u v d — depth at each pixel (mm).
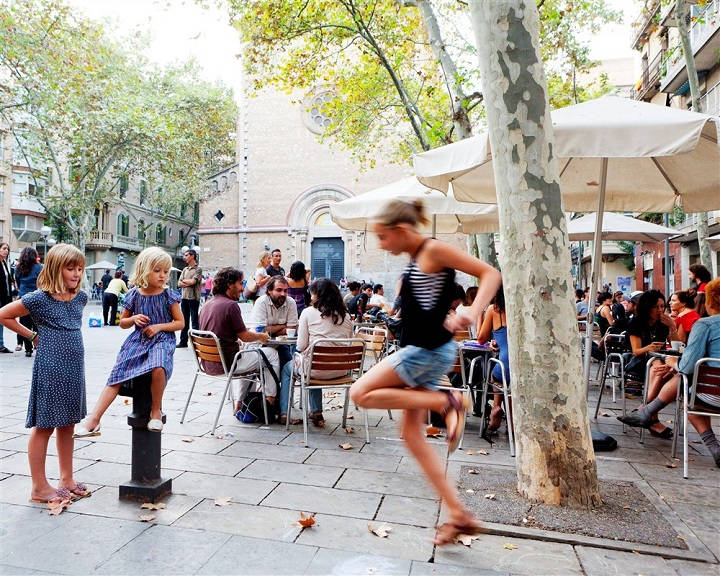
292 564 2857
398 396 2832
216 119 33469
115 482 3949
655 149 3918
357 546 3084
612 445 5125
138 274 4082
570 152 4016
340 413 6379
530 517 3451
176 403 6660
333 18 13477
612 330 8414
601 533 3270
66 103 23438
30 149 27094
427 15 10523
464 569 2869
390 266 34344
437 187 5918
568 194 7258
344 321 5457
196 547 3010
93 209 33562
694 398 4566
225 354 5465
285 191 35844
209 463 4441
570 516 3473
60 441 3688
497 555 3033
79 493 3666
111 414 5906
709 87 20203
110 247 45125
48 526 3221
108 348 11703
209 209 36938
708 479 4332
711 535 3311
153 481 3654
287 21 12641
